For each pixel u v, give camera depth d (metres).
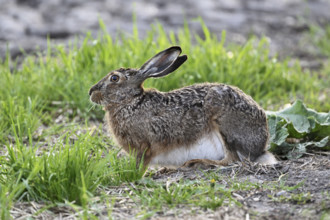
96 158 11.18
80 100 15.88
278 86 18.12
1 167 11.12
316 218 9.38
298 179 11.08
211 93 11.90
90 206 9.95
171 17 26.83
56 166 10.45
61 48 17.86
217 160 12.08
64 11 27.06
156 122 11.87
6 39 23.00
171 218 9.45
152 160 12.13
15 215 9.62
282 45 25.03
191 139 11.94
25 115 14.66
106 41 20.80
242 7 29.67
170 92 12.19
